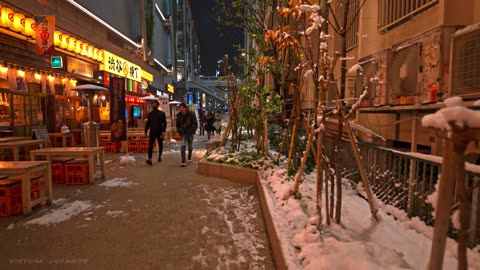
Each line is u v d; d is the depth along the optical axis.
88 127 9.42
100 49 18.39
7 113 10.86
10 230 4.27
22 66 11.10
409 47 4.18
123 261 3.40
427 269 1.60
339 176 3.56
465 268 1.53
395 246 3.07
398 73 4.43
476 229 2.72
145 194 6.14
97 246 3.78
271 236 3.75
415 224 3.46
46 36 10.57
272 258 3.45
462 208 1.50
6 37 10.35
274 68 6.93
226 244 3.81
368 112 5.46
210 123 18.33
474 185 2.72
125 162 9.73
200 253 3.58
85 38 16.12
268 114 7.85
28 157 9.20
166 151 13.29
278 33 4.45
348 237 3.20
